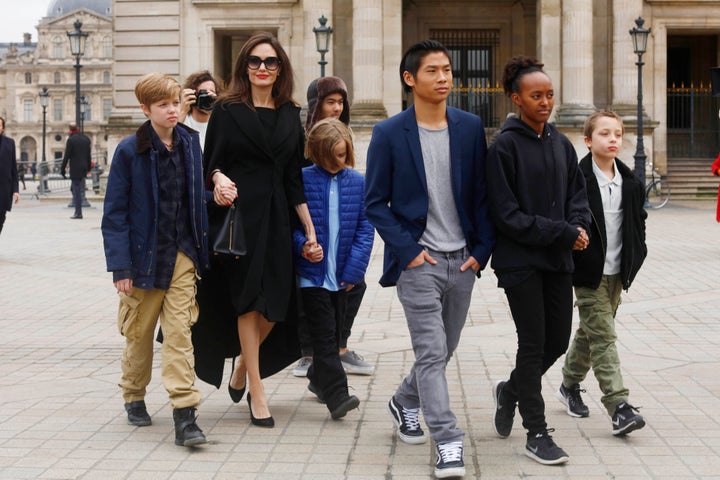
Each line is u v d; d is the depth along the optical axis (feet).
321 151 26.53
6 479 21.08
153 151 24.14
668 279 54.29
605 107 124.98
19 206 128.98
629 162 121.39
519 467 21.84
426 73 22.36
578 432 24.77
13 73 555.69
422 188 22.45
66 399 28.50
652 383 30.07
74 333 39.83
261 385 25.77
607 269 24.81
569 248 22.08
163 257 24.11
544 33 121.49
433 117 22.84
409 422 24.00
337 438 24.40
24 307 46.60
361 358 32.35
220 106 25.49
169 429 25.29
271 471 21.68
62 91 552.00
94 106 545.85
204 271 25.96
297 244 25.95
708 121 138.92
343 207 26.68
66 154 103.81
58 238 81.30
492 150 22.43
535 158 22.45
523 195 22.33
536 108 22.43
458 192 22.50
